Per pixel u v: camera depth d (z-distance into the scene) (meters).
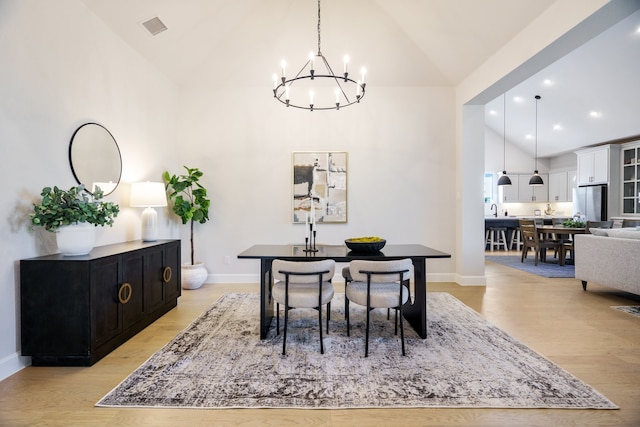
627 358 2.36
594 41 5.05
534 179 8.17
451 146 4.82
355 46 4.24
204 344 2.62
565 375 2.11
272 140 4.80
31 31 2.35
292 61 4.44
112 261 2.51
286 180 4.80
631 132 6.81
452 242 4.84
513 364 2.27
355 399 1.86
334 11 3.89
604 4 2.27
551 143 8.84
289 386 2.00
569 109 7.11
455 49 3.95
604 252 3.92
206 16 3.70
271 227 4.81
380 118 4.82
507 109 8.17
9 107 2.19
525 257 6.82
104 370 2.21
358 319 3.23
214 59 4.39
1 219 2.13
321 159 4.80
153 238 3.52
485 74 3.91
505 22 3.18
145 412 1.75
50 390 1.97
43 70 2.46
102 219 2.52
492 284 4.69
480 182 4.63
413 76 4.64
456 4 3.30
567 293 4.20
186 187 4.27
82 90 2.87
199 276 4.40
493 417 1.71
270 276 3.10
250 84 4.75
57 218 2.29
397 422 1.68
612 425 1.64
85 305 2.26
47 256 2.38
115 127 3.34
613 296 4.04
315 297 2.49
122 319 2.63
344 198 4.82
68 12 2.70
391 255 2.79
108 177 3.19
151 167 4.04
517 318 3.23
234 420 1.69
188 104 4.75
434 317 3.26
